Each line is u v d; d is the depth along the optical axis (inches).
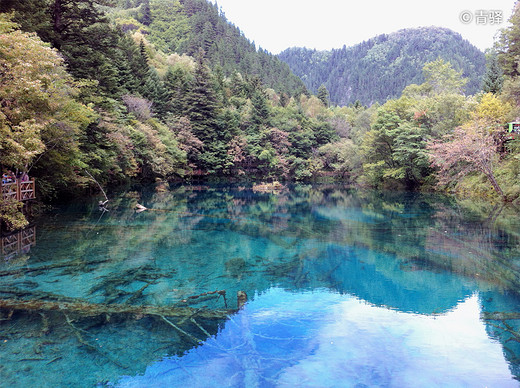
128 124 1172.5
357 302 242.8
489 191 821.9
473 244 412.8
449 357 172.7
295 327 203.9
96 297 242.1
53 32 695.1
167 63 3073.3
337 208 778.8
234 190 1344.7
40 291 250.8
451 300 247.8
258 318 215.6
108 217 593.0
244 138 1921.8
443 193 1050.1
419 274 304.8
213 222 575.8
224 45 4323.3
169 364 163.9
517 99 898.1
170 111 1849.2
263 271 312.5
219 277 293.7
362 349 179.8
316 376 156.2
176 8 5246.1
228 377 155.0
